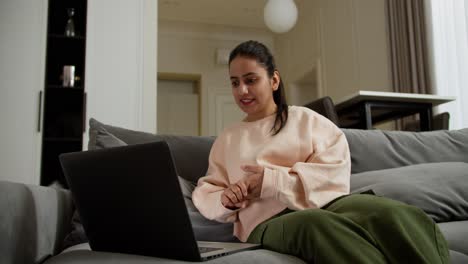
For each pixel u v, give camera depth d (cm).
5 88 306
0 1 314
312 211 84
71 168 86
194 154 153
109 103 326
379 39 390
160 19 569
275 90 136
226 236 126
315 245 76
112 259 76
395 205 82
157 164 75
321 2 499
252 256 75
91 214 88
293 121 128
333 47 471
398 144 169
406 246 75
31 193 98
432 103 247
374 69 396
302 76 546
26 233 94
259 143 127
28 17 317
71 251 87
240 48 130
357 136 166
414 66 328
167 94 595
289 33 585
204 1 525
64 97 340
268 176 108
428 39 321
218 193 121
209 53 596
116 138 140
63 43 344
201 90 587
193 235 74
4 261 84
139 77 335
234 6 538
